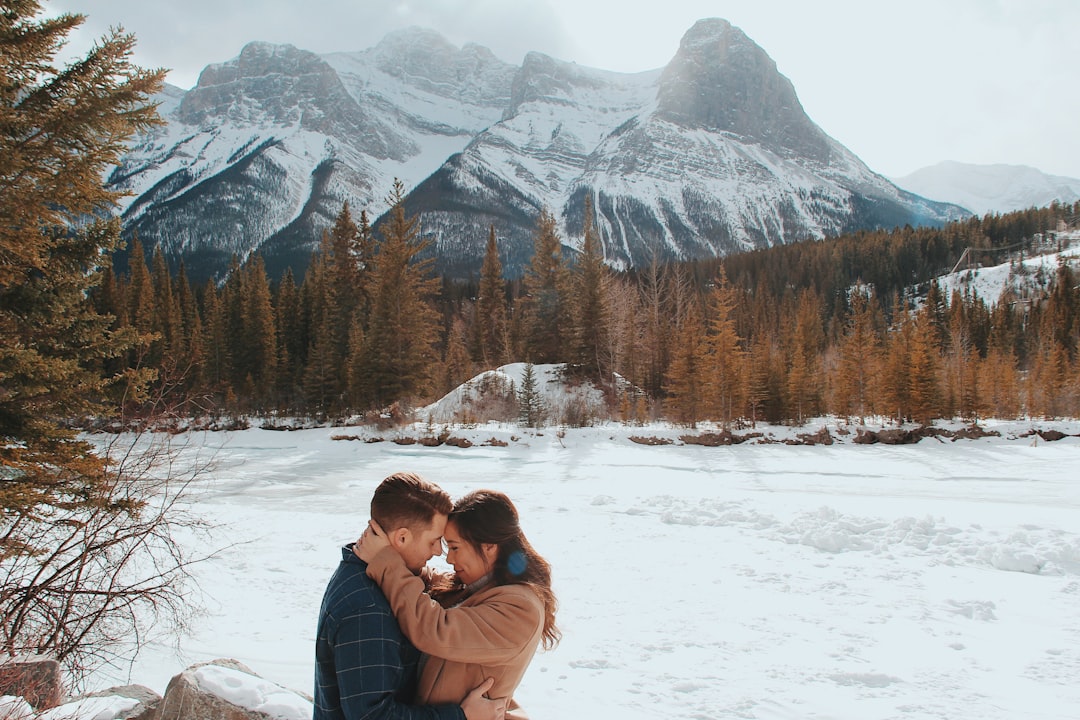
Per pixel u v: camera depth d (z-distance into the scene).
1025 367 64.44
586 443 31.91
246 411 44.34
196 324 58.66
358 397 41.19
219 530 11.83
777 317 82.75
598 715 4.59
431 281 43.41
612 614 7.15
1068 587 8.14
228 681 2.81
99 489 5.48
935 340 41.78
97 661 5.38
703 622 6.87
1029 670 5.58
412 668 1.91
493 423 38.28
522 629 1.87
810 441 32.62
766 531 11.61
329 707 1.83
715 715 4.62
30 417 5.81
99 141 5.76
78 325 6.65
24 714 3.32
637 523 12.68
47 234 6.20
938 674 5.48
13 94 5.58
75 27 5.69
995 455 27.80
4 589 4.97
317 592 7.93
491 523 1.97
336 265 55.72
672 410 37.53
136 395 6.21
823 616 7.09
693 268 118.25
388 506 1.91
